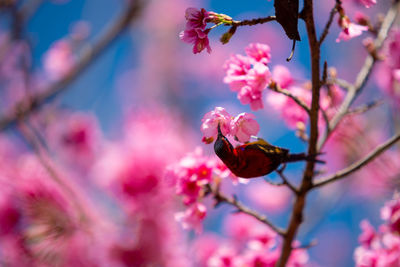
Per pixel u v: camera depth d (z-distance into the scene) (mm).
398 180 4410
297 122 2961
